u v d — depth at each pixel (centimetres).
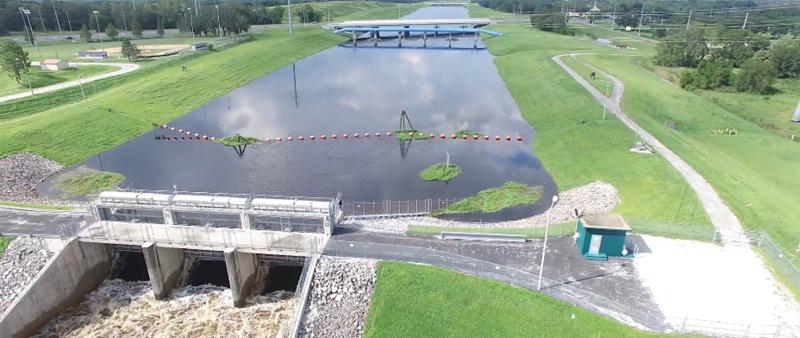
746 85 12319
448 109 11381
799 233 5038
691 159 7106
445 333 3912
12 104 10156
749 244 4825
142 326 4716
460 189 7162
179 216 5331
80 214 5603
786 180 6900
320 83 14112
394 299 4197
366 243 4909
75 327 4706
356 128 10112
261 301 5050
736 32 16875
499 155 8525
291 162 8369
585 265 4516
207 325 4700
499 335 3844
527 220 5981
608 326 3781
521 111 11119
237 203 5147
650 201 5897
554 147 8506
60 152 8362
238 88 13462
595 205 6144
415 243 4916
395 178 7625
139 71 13662
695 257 4612
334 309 4212
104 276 5403
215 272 5541
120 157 8581
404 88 13462
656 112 9806
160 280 5050
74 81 12388
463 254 4706
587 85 11556
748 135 8719
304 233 5109
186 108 11350
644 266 4484
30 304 4481
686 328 3738
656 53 16050
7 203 6034
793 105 11238
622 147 7719
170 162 8375
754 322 3784
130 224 5281
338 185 7388
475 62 17375
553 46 17788
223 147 9131
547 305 4016
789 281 4259
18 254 4891
